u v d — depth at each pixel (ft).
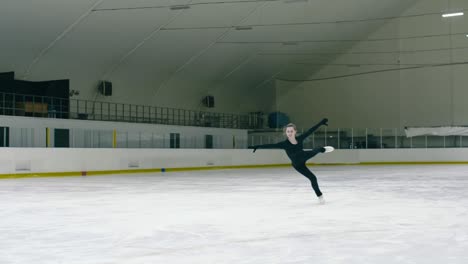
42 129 99.60
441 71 156.56
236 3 114.93
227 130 139.74
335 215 33.86
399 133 145.38
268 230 27.76
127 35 114.11
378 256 21.04
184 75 142.20
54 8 96.32
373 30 160.66
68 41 107.14
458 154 137.90
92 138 107.65
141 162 101.04
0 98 101.96
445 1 154.92
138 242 24.68
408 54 160.15
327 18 134.51
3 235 27.30
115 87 127.95
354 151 139.95
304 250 22.36
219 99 160.76
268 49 145.48
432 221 30.91
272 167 131.75
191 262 20.30
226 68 149.18
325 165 140.67
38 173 84.94
